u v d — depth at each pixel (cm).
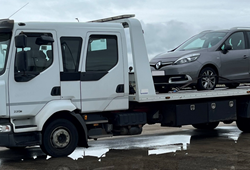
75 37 775
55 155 764
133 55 838
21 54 701
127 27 855
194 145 916
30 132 741
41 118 736
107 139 1066
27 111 729
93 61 793
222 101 1016
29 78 728
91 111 795
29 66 730
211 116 990
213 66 1027
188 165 685
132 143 970
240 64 1070
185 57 983
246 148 864
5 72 710
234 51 1066
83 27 785
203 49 1029
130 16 855
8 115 712
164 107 945
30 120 751
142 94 842
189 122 945
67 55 767
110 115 857
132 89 852
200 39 1094
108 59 810
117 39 822
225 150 838
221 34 1082
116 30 821
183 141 990
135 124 862
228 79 1039
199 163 701
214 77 1023
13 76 714
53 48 754
